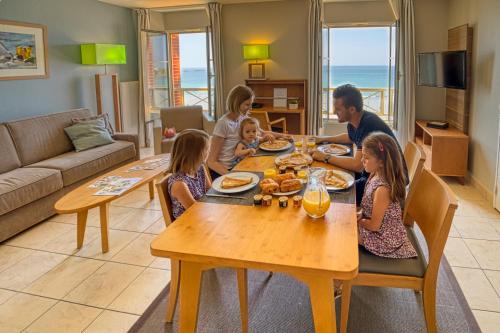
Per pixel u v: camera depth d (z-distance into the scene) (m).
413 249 1.94
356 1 6.12
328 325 1.47
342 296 1.88
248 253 1.40
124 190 3.18
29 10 4.81
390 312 2.25
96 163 4.36
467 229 3.34
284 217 1.70
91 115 5.29
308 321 2.19
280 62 6.51
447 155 4.54
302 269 1.31
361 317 2.21
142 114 7.05
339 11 6.24
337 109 2.54
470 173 4.56
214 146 2.77
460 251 2.96
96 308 2.38
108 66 6.30
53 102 5.24
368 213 1.98
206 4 6.48
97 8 6.01
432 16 5.75
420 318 2.19
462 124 4.74
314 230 1.57
